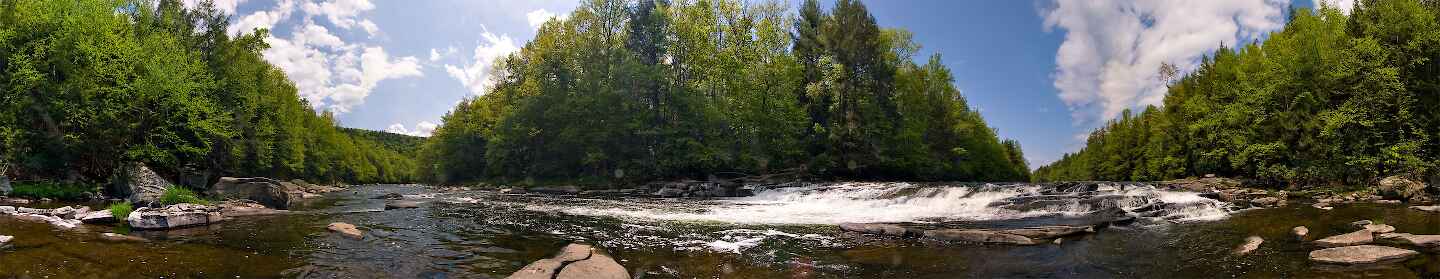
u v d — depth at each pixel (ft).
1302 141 92.84
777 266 33.68
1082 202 62.59
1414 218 48.39
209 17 138.92
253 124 151.94
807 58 167.22
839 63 155.74
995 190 78.95
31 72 80.89
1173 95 186.39
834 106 154.20
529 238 45.98
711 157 141.18
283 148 182.70
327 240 42.09
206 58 135.54
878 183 106.93
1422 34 83.87
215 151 133.80
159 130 102.27
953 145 184.96
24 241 35.19
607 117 148.15
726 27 165.68
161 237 40.57
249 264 31.76
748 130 151.43
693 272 31.89
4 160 76.43
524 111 158.81
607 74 152.66
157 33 117.08
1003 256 36.04
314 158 232.12
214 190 77.30
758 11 170.81
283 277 28.78
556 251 39.29
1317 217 52.19
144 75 95.91
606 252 38.63
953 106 195.72
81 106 85.35
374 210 72.33
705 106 151.74
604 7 162.91
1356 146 84.94
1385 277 26.68
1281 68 99.86
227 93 137.39
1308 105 94.22
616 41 160.35
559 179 157.89
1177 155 176.65
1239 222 50.42
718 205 85.81
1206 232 44.55
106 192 77.66
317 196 114.73
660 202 94.02
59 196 71.10
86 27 89.92
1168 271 30.73
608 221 60.34
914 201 79.77
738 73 159.33
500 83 201.98
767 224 57.00
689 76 164.25
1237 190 85.87
